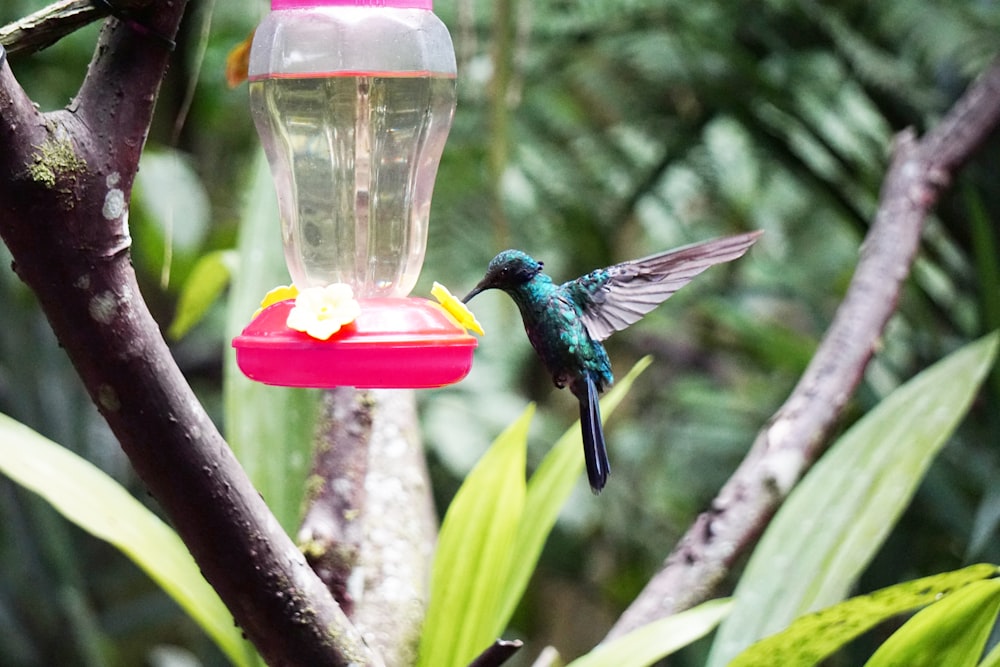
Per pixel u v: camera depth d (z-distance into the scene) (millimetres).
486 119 6562
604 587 8172
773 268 7398
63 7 2176
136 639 8609
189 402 2248
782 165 6629
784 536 3273
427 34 3467
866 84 6414
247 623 2432
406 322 2828
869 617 2480
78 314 2141
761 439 3945
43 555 7008
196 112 7320
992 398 5309
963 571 2408
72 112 2137
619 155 7211
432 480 7312
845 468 3371
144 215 5949
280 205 3500
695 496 7883
